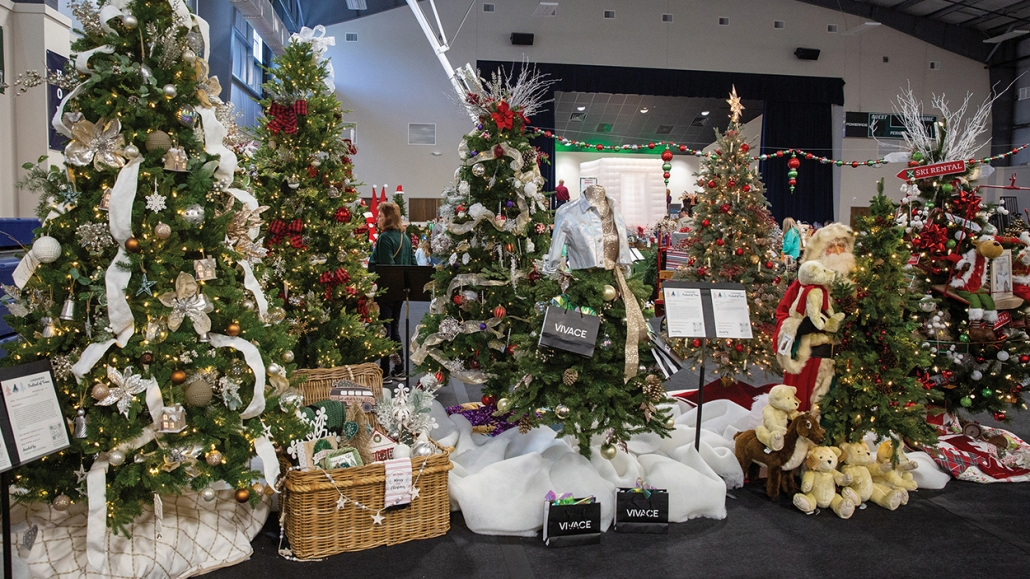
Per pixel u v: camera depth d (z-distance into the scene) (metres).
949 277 4.27
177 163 2.63
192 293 2.62
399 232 6.35
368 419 3.30
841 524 3.25
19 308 2.56
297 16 14.90
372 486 2.88
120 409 2.49
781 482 3.57
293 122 4.66
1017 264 4.30
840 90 17.89
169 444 2.62
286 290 4.71
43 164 5.34
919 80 18.23
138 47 2.58
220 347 2.76
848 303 3.47
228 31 10.58
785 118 17.92
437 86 16.06
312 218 4.77
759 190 5.68
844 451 3.46
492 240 4.12
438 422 4.14
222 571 2.71
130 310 2.51
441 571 2.73
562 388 3.25
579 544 3.00
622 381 3.28
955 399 4.27
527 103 4.16
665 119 19.12
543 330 3.14
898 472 3.60
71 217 2.52
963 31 18.23
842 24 17.80
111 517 2.52
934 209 4.38
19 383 1.97
